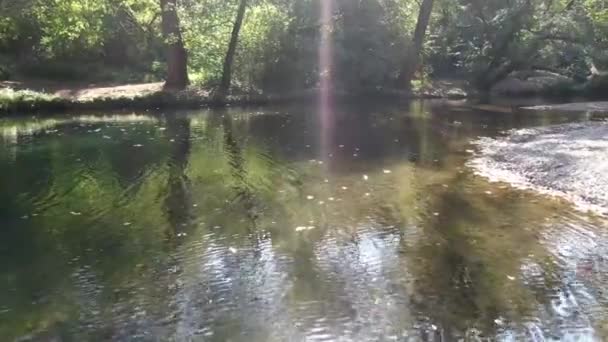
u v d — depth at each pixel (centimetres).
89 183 1411
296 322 744
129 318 756
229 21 3133
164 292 828
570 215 1155
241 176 1482
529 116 2667
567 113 2772
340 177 1472
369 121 2491
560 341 693
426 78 3766
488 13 3738
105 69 3419
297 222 1123
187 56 3219
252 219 1141
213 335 714
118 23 3325
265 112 2764
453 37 3828
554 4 3834
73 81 3244
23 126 2252
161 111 2727
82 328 733
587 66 3950
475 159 1680
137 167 1578
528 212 1177
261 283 855
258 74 3172
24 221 1130
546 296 809
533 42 3619
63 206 1227
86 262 934
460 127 2320
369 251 976
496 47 3647
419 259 942
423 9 3488
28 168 1556
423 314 762
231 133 2144
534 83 3850
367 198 1284
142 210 1198
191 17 3042
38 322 748
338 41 3300
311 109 2894
